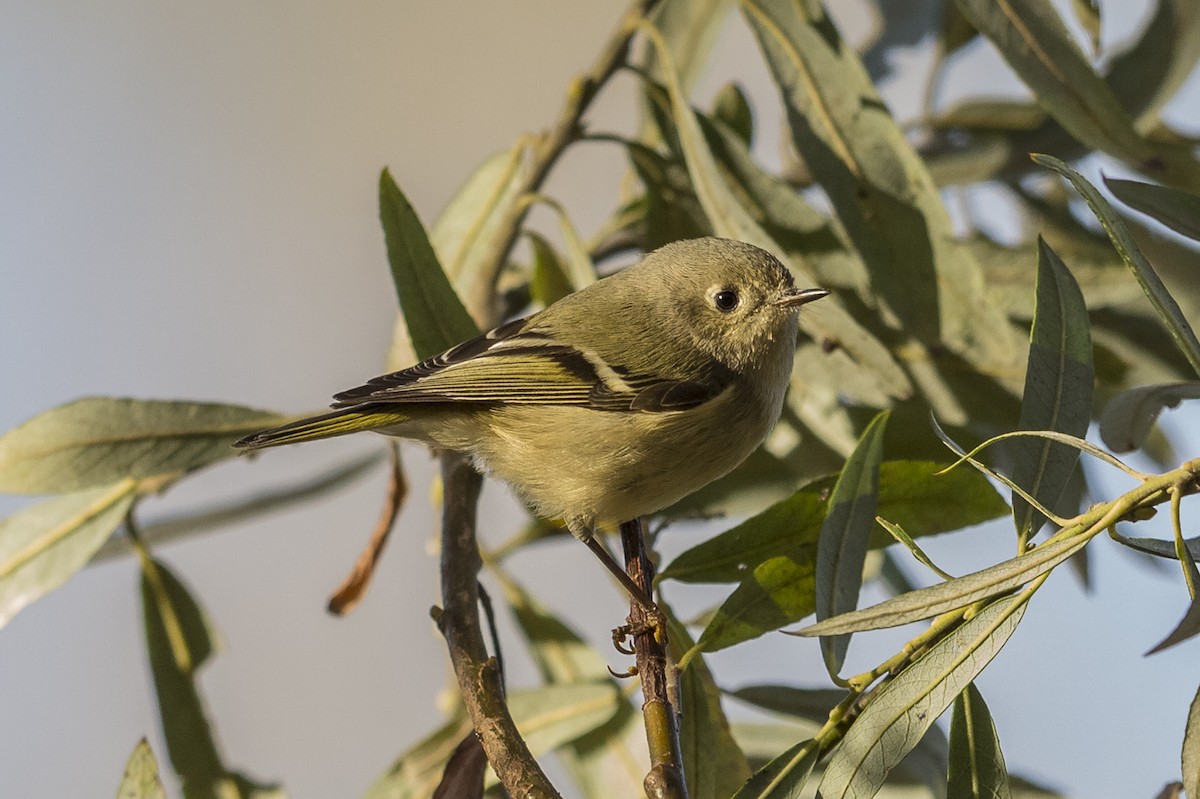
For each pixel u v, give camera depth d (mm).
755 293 6484
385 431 6445
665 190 7305
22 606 6672
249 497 7938
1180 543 3719
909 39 8641
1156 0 7016
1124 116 5938
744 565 5266
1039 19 5980
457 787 5277
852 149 6430
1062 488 4555
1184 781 3643
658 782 4219
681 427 6293
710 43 8289
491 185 7340
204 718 6785
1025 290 6984
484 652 5211
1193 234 4832
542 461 6383
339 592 6648
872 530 5141
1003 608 4109
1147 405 4469
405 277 6234
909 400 6176
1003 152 7730
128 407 6723
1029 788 6289
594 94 7121
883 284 6336
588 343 6469
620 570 6230
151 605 6895
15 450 6570
